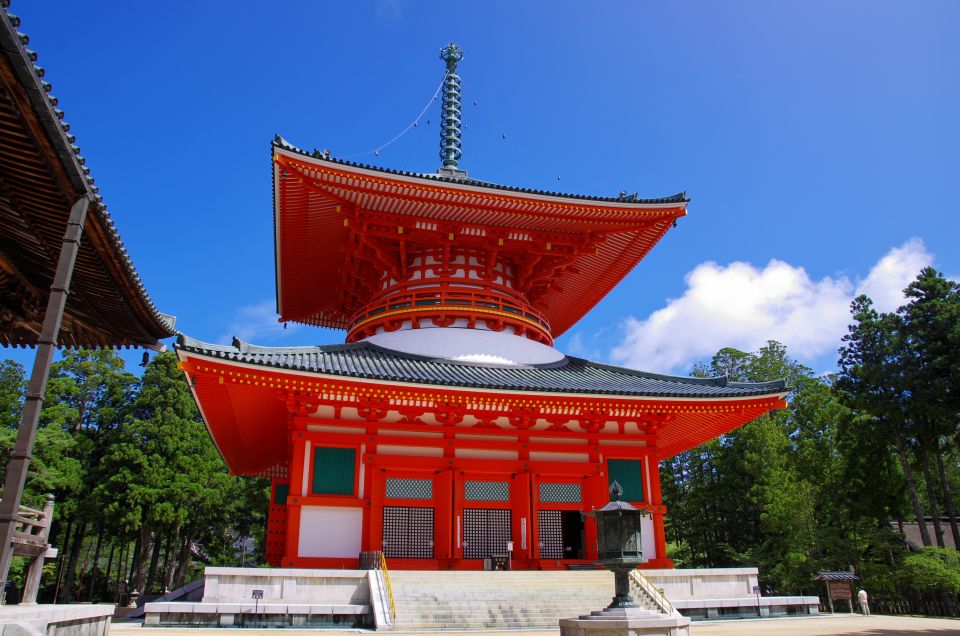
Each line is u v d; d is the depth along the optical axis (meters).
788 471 45.91
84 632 10.79
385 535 20.88
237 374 18.72
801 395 49.19
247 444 28.31
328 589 17.23
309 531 19.92
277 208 24.92
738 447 50.94
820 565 40.66
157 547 50.53
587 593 18.55
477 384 20.81
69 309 12.85
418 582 18.02
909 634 17.84
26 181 8.82
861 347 44.78
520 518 21.81
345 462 20.88
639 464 23.69
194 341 18.03
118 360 52.16
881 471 43.00
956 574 34.09
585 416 23.38
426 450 21.86
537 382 23.06
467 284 26.77
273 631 15.27
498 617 16.77
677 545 60.66
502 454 22.55
